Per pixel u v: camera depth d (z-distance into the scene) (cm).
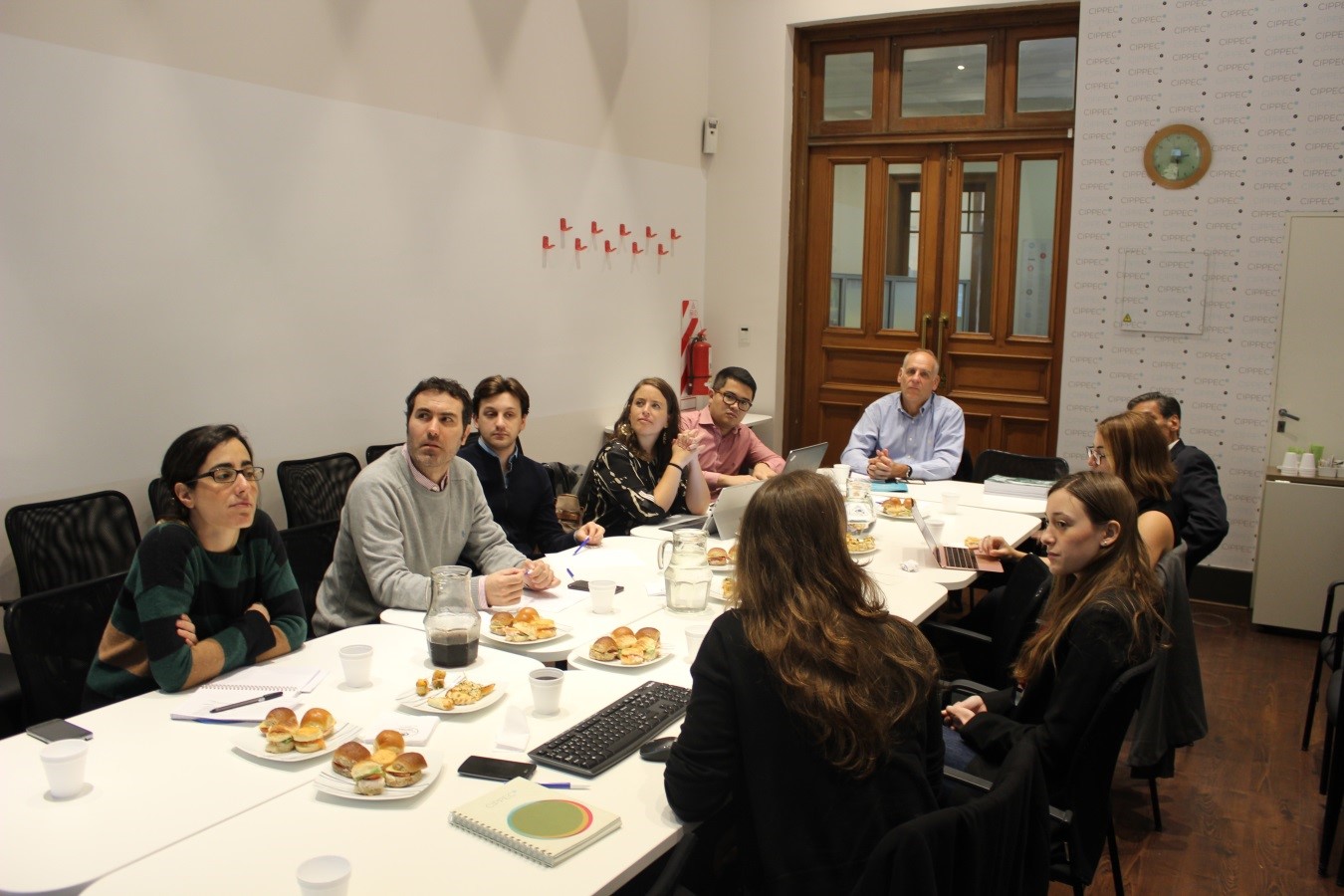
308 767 165
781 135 606
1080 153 531
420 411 271
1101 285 535
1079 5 536
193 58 341
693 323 636
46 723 178
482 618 240
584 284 535
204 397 356
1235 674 423
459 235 454
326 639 226
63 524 306
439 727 181
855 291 625
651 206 582
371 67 404
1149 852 285
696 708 153
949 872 131
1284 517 465
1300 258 473
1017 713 223
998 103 571
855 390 632
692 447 380
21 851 138
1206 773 334
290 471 377
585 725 179
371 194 411
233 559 212
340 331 404
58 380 313
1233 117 497
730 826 210
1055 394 578
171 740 174
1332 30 473
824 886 146
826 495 157
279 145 372
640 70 559
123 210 326
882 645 153
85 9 310
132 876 133
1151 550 284
